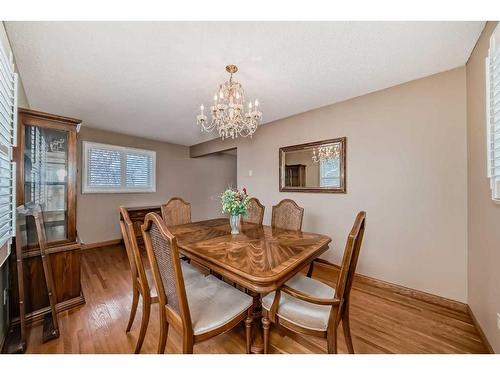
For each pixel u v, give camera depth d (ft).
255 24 4.68
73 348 4.81
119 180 14.38
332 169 9.37
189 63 6.18
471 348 4.84
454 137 6.54
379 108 8.05
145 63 6.17
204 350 4.77
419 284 7.18
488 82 4.45
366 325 5.68
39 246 5.71
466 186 6.33
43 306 5.98
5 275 5.13
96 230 13.35
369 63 6.23
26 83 7.26
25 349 4.73
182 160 18.16
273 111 10.27
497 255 4.47
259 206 8.94
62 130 6.45
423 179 7.11
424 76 7.00
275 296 4.22
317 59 6.01
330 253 9.53
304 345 4.91
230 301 4.30
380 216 8.05
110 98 8.62
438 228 6.84
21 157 5.69
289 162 11.02
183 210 8.98
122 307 6.48
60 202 6.66
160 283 3.92
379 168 8.06
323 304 3.62
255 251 4.95
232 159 21.99
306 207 10.39
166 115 10.73
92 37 5.05
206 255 4.70
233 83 6.76
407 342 5.03
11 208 4.78
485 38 4.83
